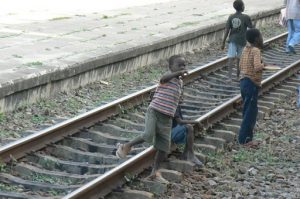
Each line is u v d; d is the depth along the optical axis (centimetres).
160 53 1877
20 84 1261
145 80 1641
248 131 1216
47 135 1067
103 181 880
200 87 1605
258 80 1209
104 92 1483
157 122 959
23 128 1170
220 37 2327
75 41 1806
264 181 1016
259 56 1194
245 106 1212
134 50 1706
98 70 1559
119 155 954
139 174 985
